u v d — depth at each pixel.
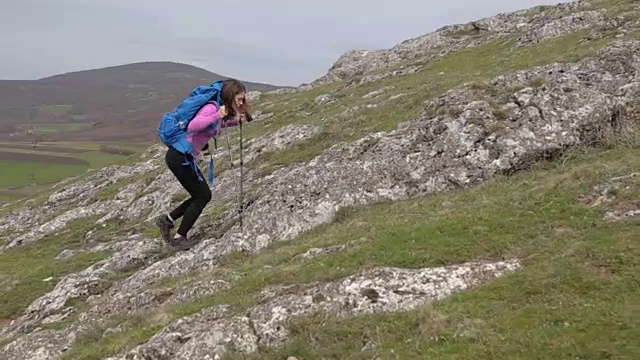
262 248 21.75
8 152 158.25
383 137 25.69
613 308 10.52
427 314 11.80
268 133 44.25
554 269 12.55
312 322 12.79
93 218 43.12
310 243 19.52
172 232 27.38
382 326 12.00
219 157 42.97
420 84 41.25
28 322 23.30
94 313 19.62
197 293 17.50
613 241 13.05
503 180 20.58
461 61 47.28
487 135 22.45
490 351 9.98
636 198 14.93
